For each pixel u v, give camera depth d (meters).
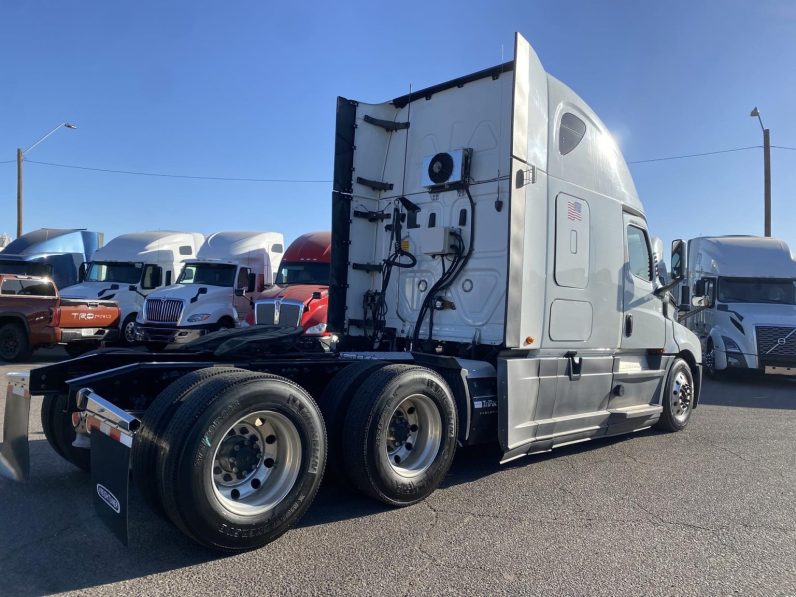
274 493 3.86
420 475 4.69
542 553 3.88
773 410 9.80
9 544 3.84
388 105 6.97
